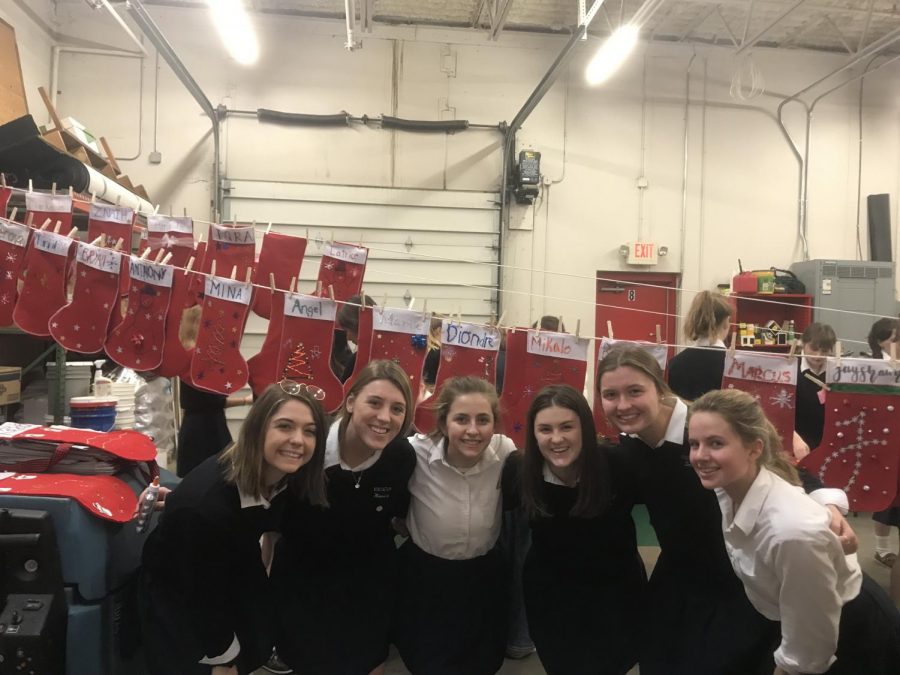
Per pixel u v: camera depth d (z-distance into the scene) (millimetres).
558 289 5777
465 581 1833
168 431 3918
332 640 1738
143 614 1528
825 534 1239
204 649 1500
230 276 2340
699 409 1372
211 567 1500
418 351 2104
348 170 5527
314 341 2123
